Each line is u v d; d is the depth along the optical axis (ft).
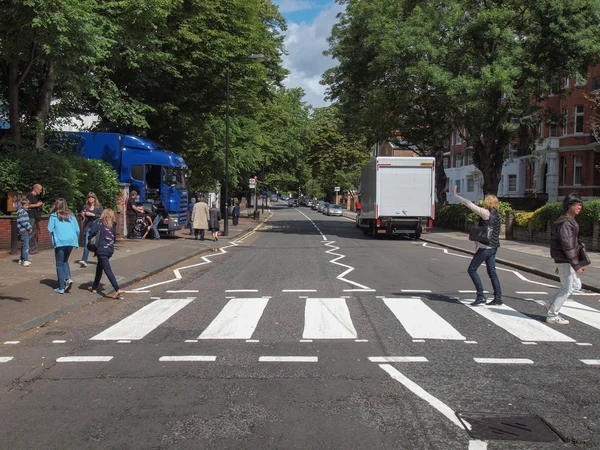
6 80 60.80
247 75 88.12
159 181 75.15
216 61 77.15
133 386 17.33
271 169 201.67
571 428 14.15
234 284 39.06
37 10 43.19
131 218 75.31
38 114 58.44
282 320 26.86
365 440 13.38
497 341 22.82
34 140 60.90
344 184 232.94
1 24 45.60
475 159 96.94
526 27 80.18
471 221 96.94
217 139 102.32
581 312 29.09
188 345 22.26
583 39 75.15
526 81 79.82
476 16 79.36
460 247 69.62
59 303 30.27
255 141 115.55
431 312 28.68
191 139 92.58
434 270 47.19
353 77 99.35
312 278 41.98
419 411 15.23
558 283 40.81
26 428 14.15
